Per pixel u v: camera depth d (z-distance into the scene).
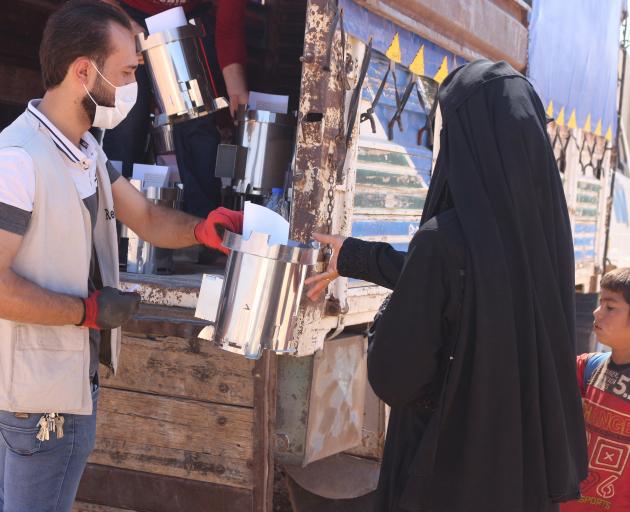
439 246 2.00
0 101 4.76
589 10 5.88
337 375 3.19
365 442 3.52
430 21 3.61
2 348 2.01
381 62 3.26
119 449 2.97
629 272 2.78
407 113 3.55
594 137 6.16
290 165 3.48
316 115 2.78
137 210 2.55
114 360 2.36
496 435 1.95
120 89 2.12
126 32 2.13
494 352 1.94
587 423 2.80
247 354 2.13
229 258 2.19
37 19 4.97
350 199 3.03
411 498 2.01
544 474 1.98
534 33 4.86
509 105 2.08
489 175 2.04
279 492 3.72
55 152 2.04
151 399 2.93
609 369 2.80
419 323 1.99
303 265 2.16
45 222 1.99
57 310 1.97
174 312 2.92
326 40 2.77
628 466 2.74
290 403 3.05
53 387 2.02
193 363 2.88
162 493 2.92
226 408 2.84
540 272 2.03
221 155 3.44
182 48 3.29
